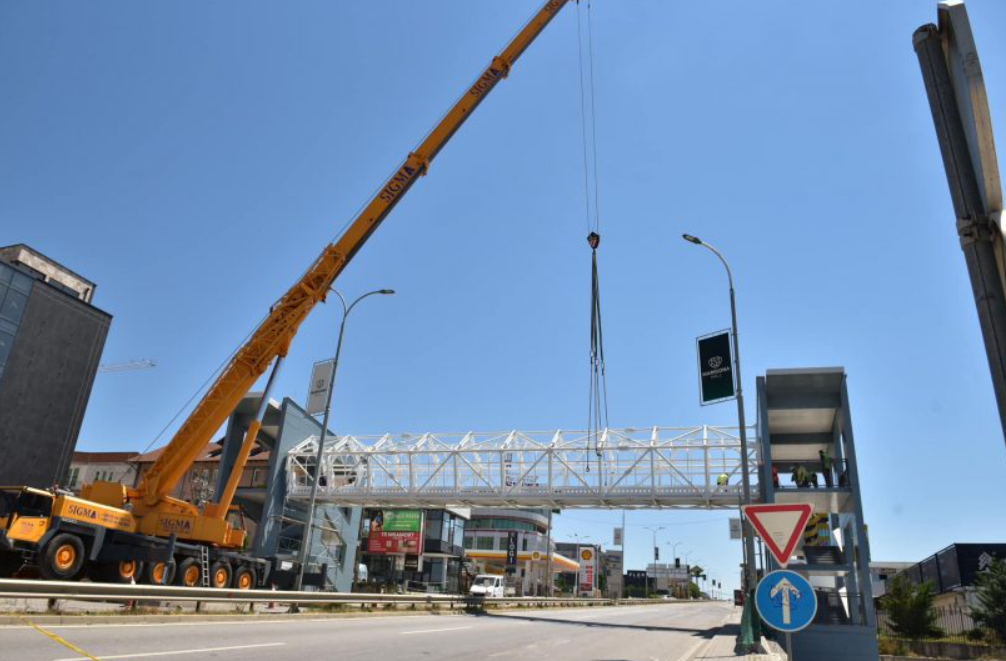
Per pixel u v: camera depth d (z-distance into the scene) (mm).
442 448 44906
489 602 37438
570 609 50000
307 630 17141
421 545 60344
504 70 30562
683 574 178875
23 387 36062
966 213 3768
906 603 39031
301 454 46469
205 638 13461
